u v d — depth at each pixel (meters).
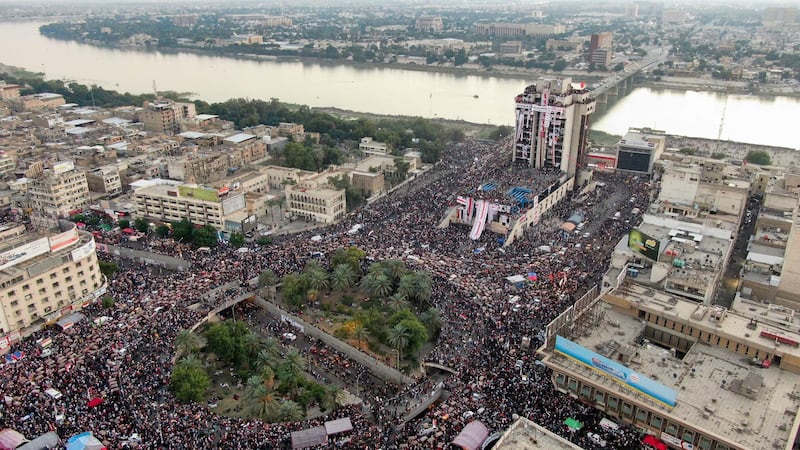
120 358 177.00
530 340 187.00
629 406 149.50
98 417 149.88
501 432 143.25
